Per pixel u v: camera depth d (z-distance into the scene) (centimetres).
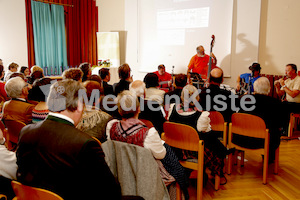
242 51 568
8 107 227
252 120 264
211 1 593
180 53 652
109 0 748
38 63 683
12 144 226
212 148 237
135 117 167
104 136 183
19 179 116
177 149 234
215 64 554
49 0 684
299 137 431
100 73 354
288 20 518
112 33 717
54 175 108
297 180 287
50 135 111
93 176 108
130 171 146
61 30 715
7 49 646
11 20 644
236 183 281
